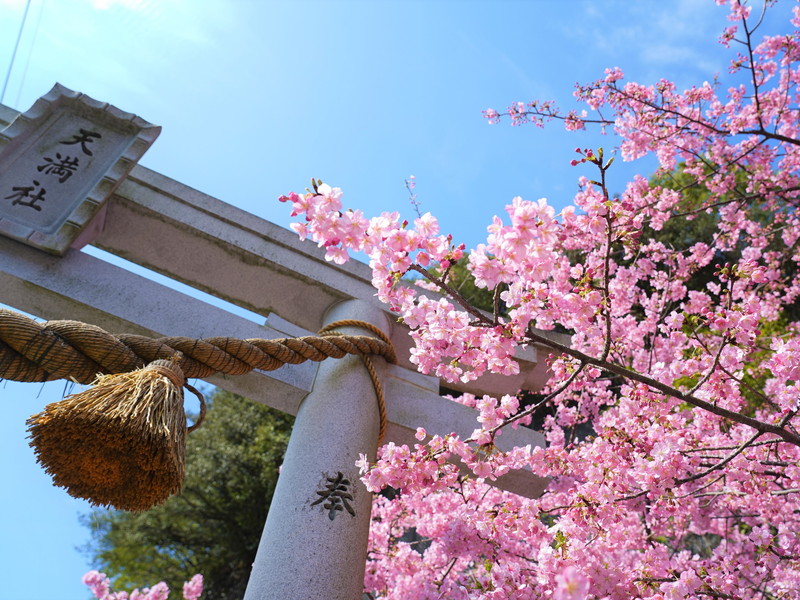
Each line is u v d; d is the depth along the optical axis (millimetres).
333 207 2301
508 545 3314
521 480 4207
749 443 2977
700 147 6512
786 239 7332
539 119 6516
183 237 4230
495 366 2863
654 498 3293
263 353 3076
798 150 6578
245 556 11438
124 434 2023
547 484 4230
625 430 3695
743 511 5836
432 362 2930
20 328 2191
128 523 12062
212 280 4438
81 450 2080
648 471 3102
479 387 4836
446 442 3012
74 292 3578
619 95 6262
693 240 10781
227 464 11922
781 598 3715
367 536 3219
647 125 6266
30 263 3600
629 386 3898
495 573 2947
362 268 4551
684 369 3566
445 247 2492
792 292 7160
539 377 5086
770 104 6258
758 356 6902
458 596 3092
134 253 4355
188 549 11844
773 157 6602
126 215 4160
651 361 5734
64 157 3943
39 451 2109
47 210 3701
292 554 2893
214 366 2848
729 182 6730
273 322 3977
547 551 2812
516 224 2262
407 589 4867
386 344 4020
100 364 2398
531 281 2594
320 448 3350
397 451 2945
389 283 2576
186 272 4422
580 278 2877
